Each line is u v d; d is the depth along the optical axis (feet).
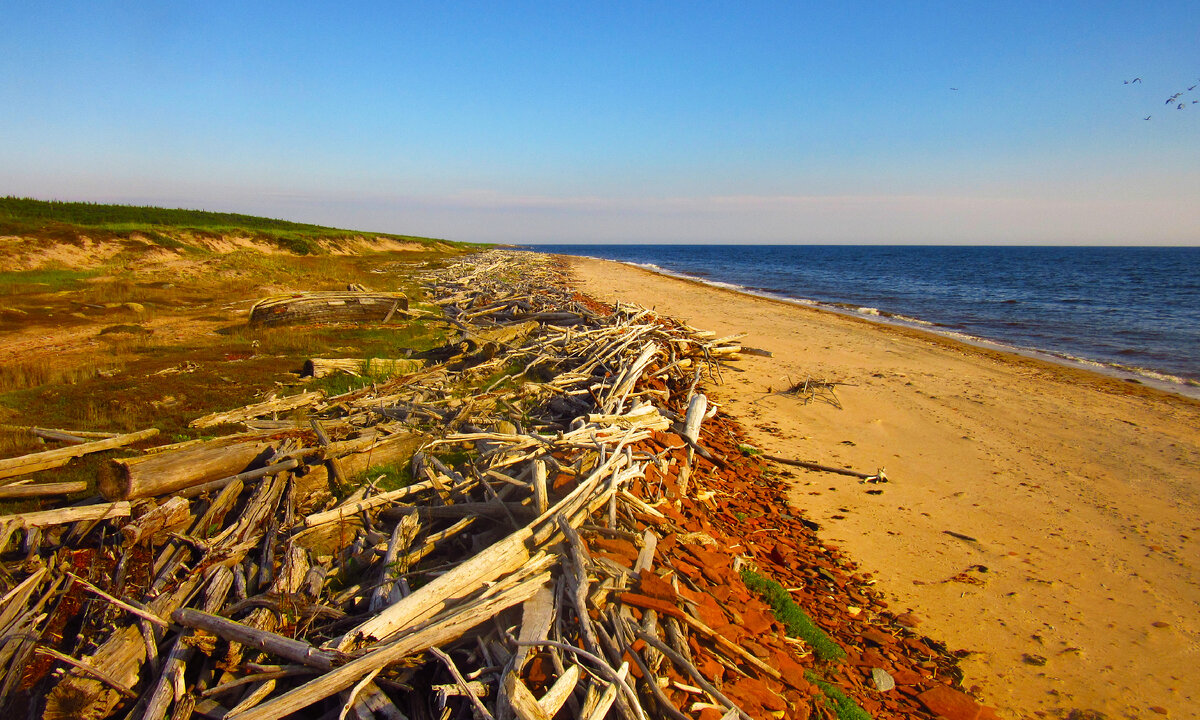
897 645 15.99
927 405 37.96
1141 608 17.93
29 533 14.71
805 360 50.19
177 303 58.13
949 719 13.23
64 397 27.25
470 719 10.06
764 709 11.34
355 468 20.22
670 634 12.19
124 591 13.53
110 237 86.33
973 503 24.66
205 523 16.21
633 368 35.32
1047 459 29.45
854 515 23.43
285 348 39.96
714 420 33.27
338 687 10.01
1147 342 65.16
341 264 109.60
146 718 9.99
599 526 15.74
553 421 27.89
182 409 26.48
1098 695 14.48
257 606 12.58
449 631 11.01
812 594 17.83
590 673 10.37
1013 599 18.29
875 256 417.90
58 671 10.62
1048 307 99.76
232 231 116.88
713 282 154.10
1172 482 26.78
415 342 44.91
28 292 58.23
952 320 82.94
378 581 14.12
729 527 20.79
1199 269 230.48
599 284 112.57
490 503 16.80
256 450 18.89
